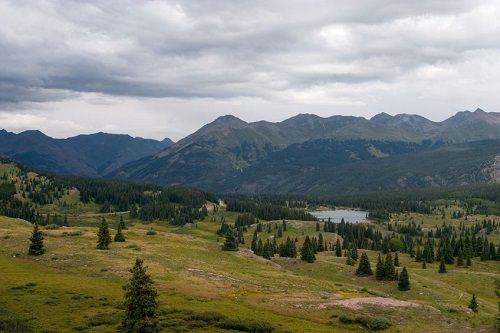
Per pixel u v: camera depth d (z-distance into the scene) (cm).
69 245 12194
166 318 6297
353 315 7044
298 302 7750
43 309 6488
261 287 9100
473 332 6644
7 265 9525
